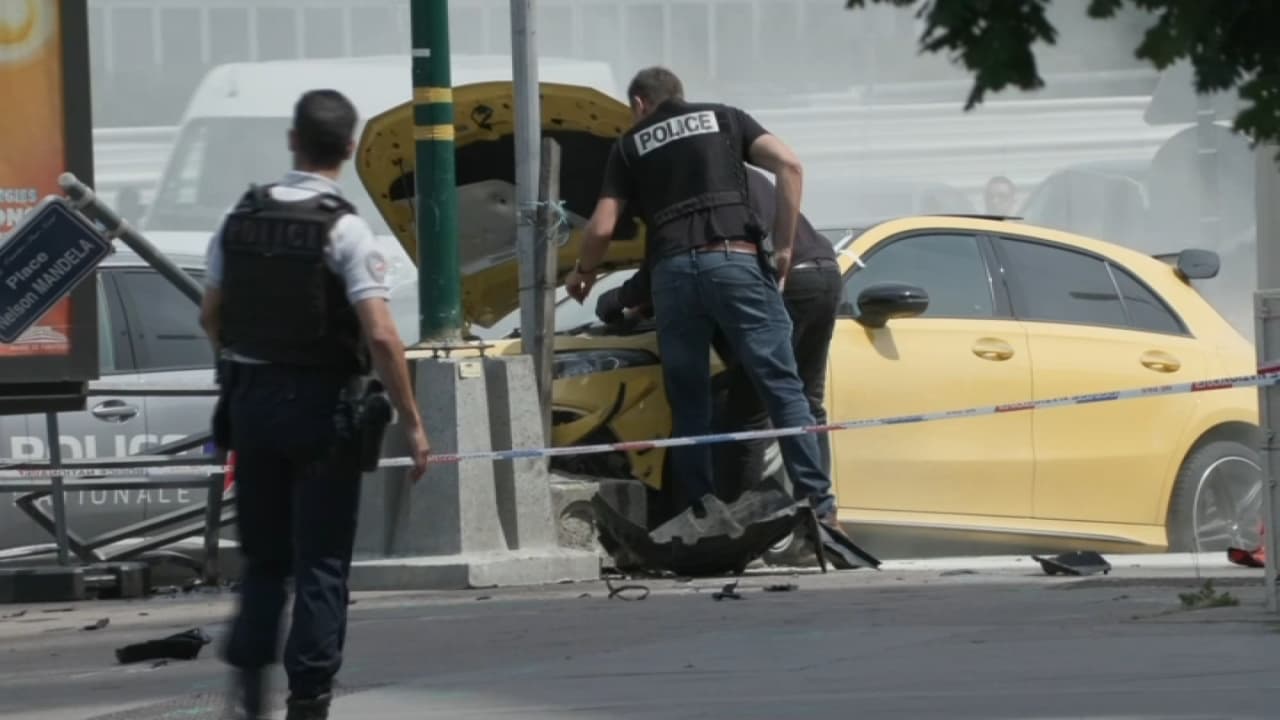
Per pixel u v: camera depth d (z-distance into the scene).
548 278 36.12
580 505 35.38
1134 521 39.03
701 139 34.16
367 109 57.19
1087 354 38.84
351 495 19.33
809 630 27.36
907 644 25.73
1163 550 39.28
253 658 19.55
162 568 39.88
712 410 36.41
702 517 34.12
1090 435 38.62
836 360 36.94
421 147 35.06
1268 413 26.89
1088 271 40.12
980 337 38.22
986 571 35.12
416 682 23.81
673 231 34.03
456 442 33.94
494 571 33.66
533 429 34.88
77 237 33.31
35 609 33.94
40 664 26.92
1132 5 10.59
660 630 27.81
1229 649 24.34
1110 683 22.16
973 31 10.59
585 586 33.78
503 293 39.56
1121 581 32.50
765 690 22.47
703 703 21.70
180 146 56.69
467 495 34.00
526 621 29.14
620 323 38.12
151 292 42.44
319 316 19.06
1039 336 38.69
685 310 34.06
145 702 23.27
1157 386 39.12
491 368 34.66
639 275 36.47
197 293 34.91
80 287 35.19
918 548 38.66
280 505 19.75
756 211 34.97
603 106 36.66
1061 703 20.97
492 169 38.25
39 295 33.28
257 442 19.19
